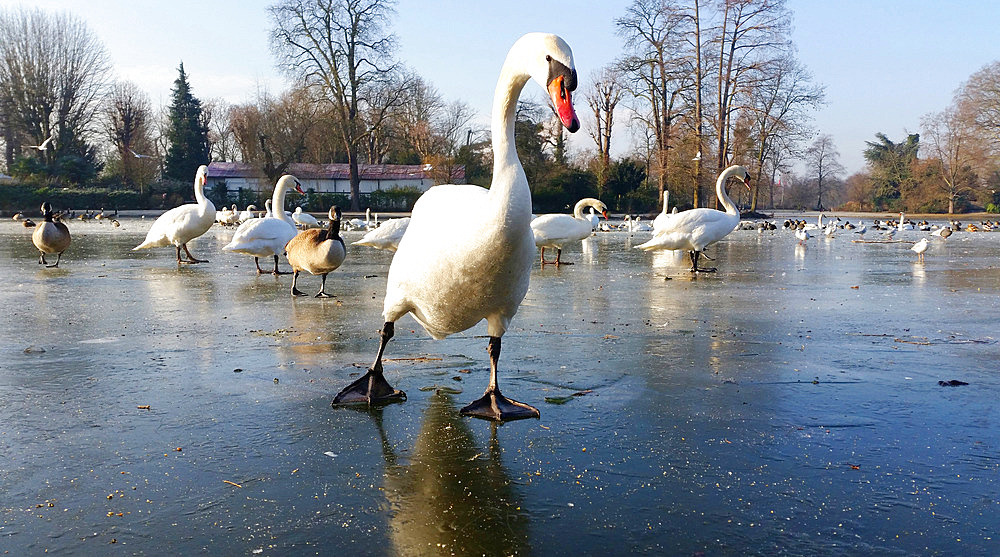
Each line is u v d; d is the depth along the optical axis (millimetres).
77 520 3451
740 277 14242
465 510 3582
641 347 7406
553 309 9930
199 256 18812
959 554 3152
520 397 5578
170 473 4027
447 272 4812
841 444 4508
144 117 76062
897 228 35000
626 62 50438
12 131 68812
